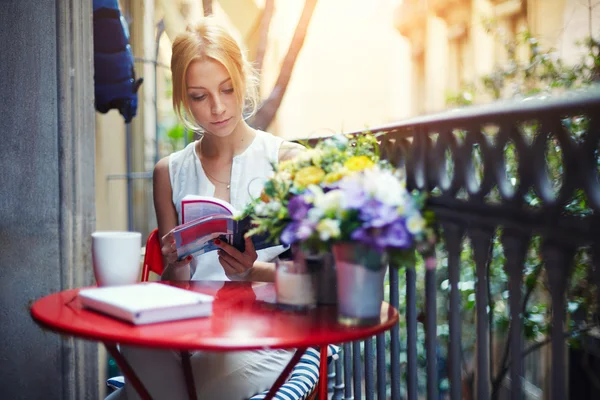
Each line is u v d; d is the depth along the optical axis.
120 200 5.54
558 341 1.25
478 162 2.72
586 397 3.60
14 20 2.77
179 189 2.45
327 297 1.67
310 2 4.75
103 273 1.75
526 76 4.32
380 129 2.11
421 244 1.47
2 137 2.80
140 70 5.67
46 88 2.75
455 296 1.71
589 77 3.81
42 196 2.78
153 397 1.79
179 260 2.03
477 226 1.56
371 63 11.75
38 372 2.81
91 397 2.88
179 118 2.36
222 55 2.18
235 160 2.40
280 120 11.89
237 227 1.86
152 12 5.69
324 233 1.40
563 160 1.18
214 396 1.91
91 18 2.85
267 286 1.95
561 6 5.75
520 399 1.42
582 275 2.78
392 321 1.54
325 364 1.94
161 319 1.47
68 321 1.46
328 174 1.59
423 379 4.35
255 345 1.31
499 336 3.55
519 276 1.39
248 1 5.25
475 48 8.42
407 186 1.95
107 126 5.24
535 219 1.28
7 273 2.80
